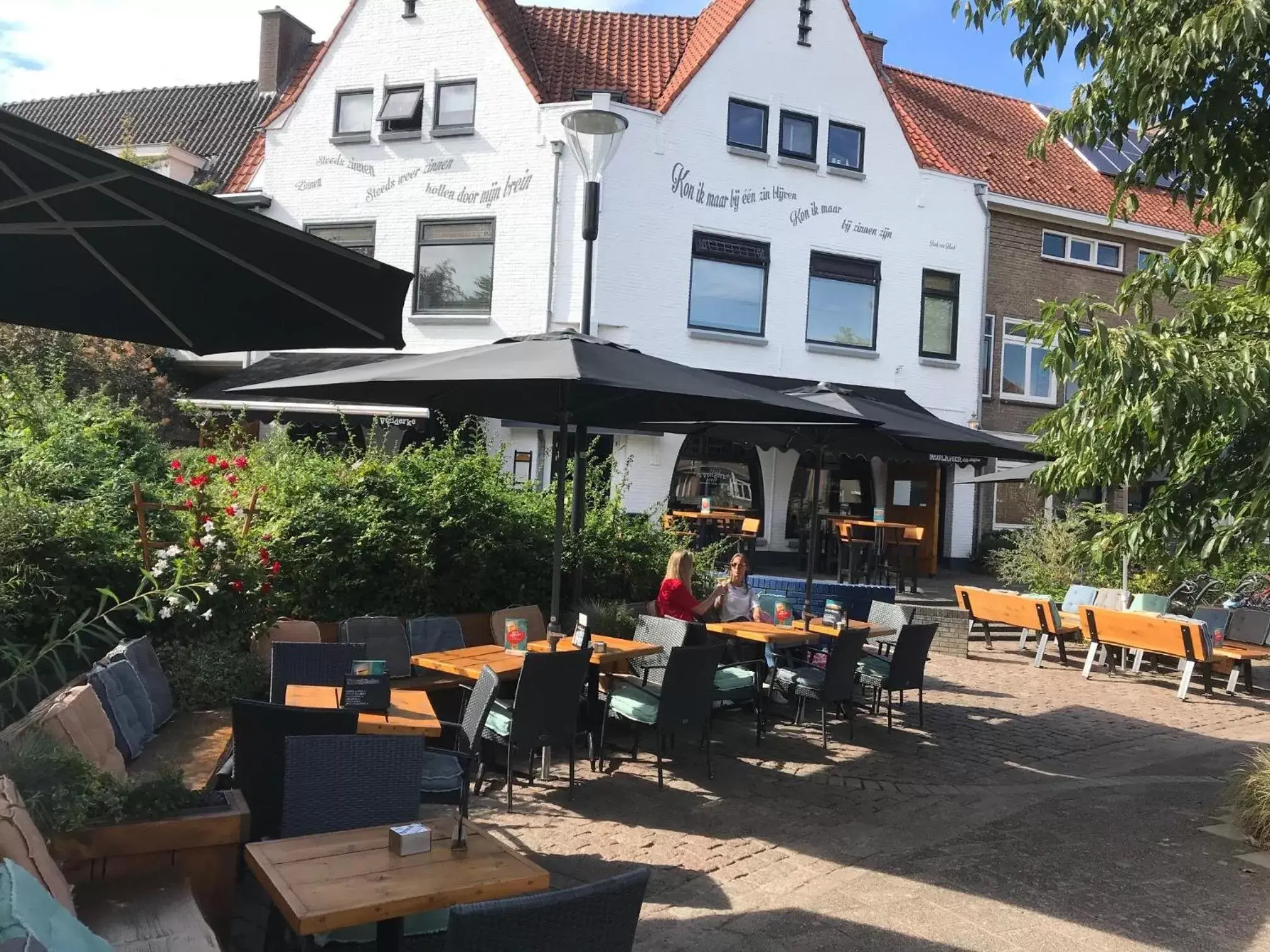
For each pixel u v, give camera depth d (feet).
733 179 58.54
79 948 7.64
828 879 16.98
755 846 18.39
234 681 20.12
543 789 21.17
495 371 18.71
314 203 58.90
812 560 30.32
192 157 66.08
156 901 10.93
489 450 54.13
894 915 15.60
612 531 31.55
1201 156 17.85
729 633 27.12
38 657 15.93
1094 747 27.81
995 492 68.49
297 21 74.18
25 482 21.85
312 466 26.78
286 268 11.69
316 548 24.27
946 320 65.72
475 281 56.54
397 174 57.47
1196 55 17.24
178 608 20.47
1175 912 16.12
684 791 21.56
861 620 35.83
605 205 54.85
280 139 59.52
